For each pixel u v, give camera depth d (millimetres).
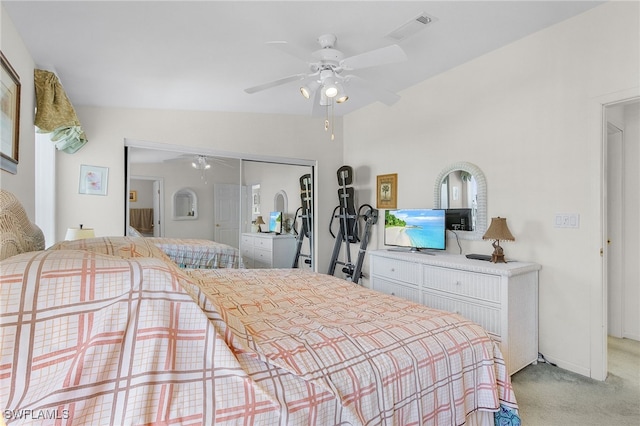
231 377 979
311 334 1343
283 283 2281
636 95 2125
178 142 3674
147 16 2021
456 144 3213
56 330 857
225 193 3973
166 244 3557
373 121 4234
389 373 1211
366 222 4113
